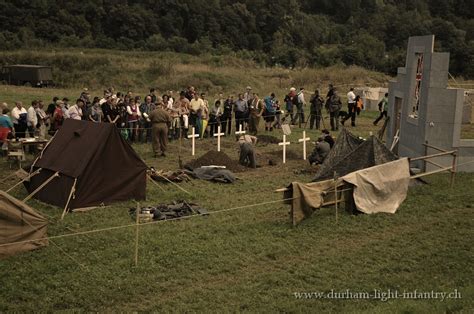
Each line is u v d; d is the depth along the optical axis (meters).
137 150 22.47
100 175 14.98
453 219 14.80
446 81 19.45
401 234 13.67
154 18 91.31
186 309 9.55
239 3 98.94
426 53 19.86
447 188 17.66
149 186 17.09
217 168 18.66
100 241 12.30
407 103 21.58
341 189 14.80
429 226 14.23
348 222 14.28
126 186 15.45
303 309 9.72
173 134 25.25
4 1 82.56
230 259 11.68
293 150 23.73
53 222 13.48
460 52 71.25
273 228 13.64
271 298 10.09
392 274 11.38
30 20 82.75
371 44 82.06
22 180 15.52
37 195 15.39
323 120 30.39
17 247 11.52
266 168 20.47
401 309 9.35
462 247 12.88
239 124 26.47
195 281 10.69
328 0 111.44
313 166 20.44
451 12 98.81
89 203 14.82
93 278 10.49
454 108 19.47
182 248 12.05
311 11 111.81
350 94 30.64
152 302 9.80
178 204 15.06
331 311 9.69
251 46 93.12
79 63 59.31
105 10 90.50
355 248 12.66
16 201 11.78
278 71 61.88
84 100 22.95
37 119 21.44
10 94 40.53
